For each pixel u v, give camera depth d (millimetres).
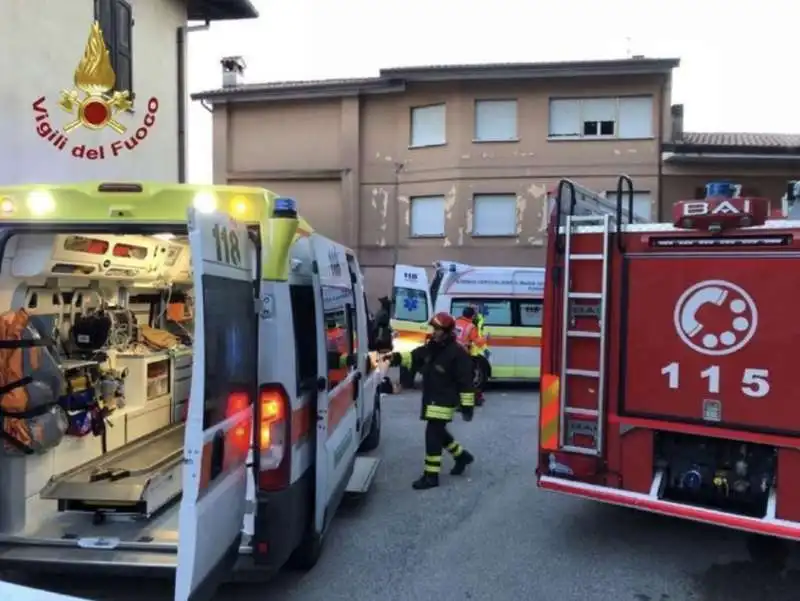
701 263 4938
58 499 4574
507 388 15453
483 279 15164
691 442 5176
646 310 5152
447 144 24266
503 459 8594
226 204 4074
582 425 5426
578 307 5426
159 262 6371
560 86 23750
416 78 24156
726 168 23031
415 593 4758
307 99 25812
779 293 4656
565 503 6812
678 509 4973
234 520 3783
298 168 26047
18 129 8648
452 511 6547
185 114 12570
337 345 5598
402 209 25047
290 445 4133
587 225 5430
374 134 25312
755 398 4742
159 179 11828
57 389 4523
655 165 23297
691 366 4977
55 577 4770
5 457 4355
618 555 5488
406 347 14617
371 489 7273
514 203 23938
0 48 8359
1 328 4309
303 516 4477
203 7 12945
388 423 10898
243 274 3939
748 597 4770
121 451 5652
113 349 6141
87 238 5125
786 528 4574
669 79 23234
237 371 3793
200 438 3277
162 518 4734
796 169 22812
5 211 4090
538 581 4992
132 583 4730
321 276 5039
